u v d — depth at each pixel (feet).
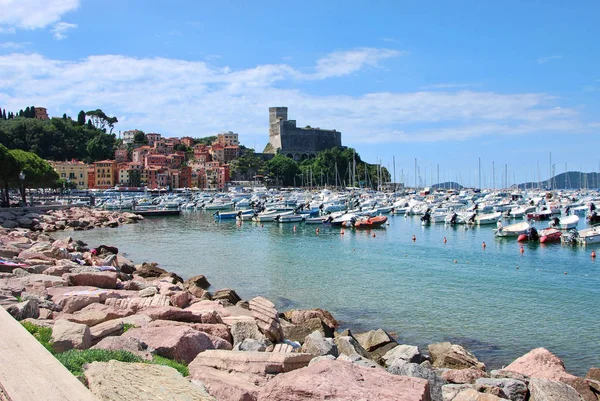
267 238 280.92
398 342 93.61
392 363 67.92
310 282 150.51
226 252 221.87
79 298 78.23
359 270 171.22
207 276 162.30
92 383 31.35
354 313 114.62
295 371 38.60
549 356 69.10
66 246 179.73
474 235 283.59
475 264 183.01
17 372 24.21
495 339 95.30
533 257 199.72
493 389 55.57
